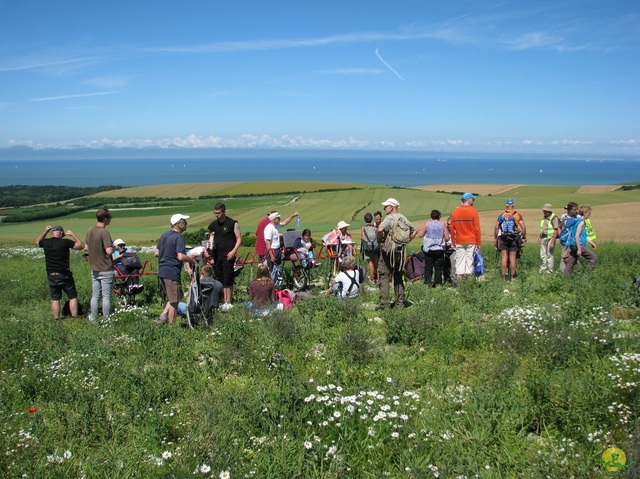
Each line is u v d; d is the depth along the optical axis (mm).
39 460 4152
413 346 7230
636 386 4652
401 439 4223
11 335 8086
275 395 5047
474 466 3824
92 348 7367
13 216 86438
